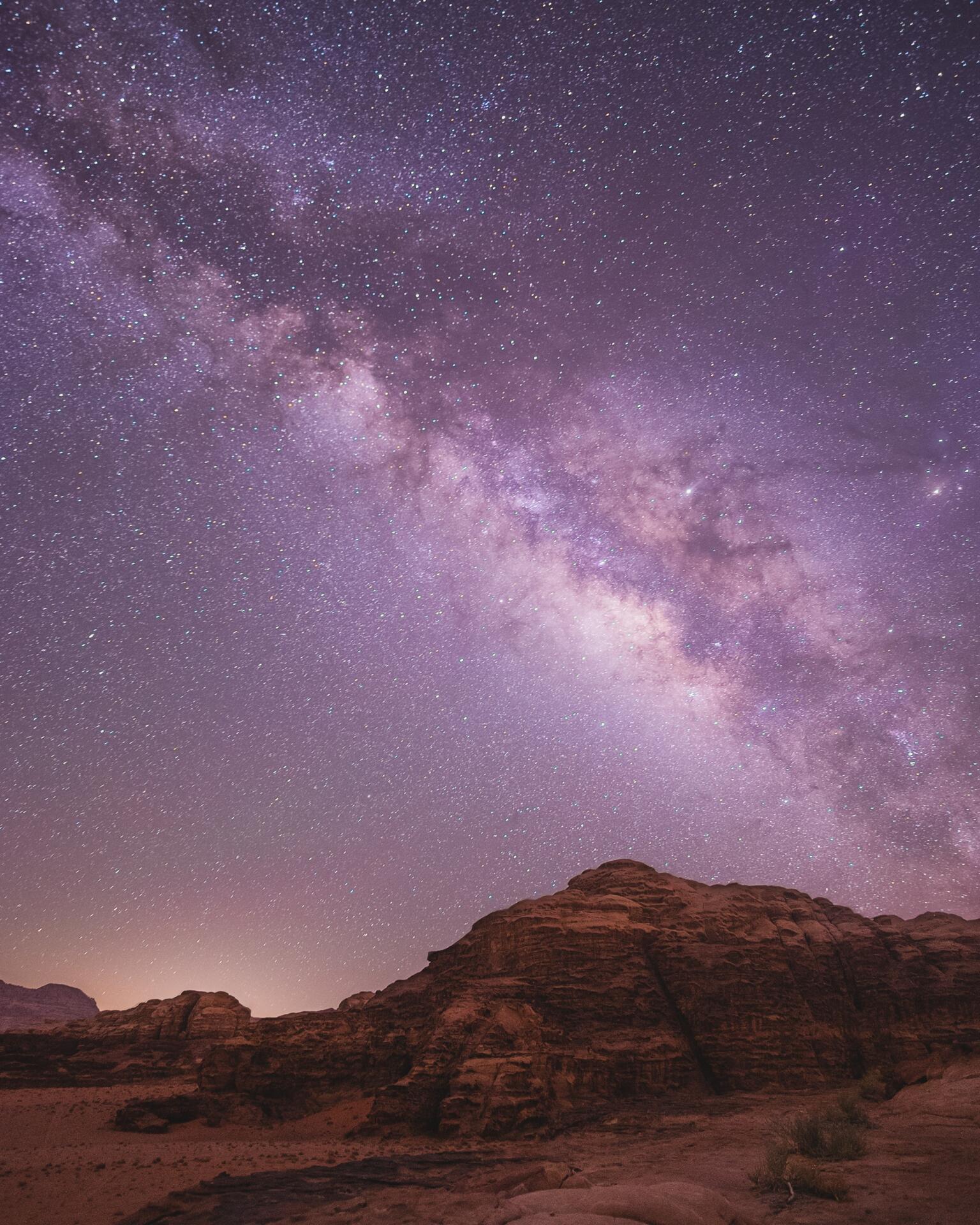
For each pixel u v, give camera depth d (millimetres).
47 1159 23094
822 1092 29688
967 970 35250
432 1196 14695
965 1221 10164
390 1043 34062
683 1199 9672
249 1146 25172
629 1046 30328
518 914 37625
